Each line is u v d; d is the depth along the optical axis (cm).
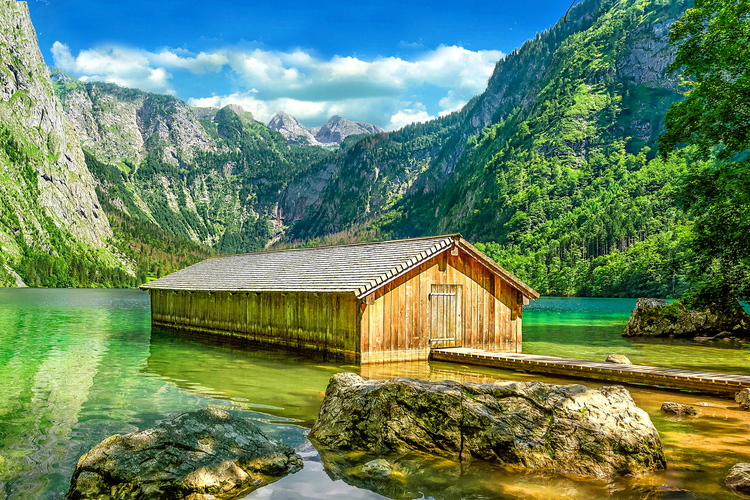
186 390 1291
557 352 2162
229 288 2442
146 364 1734
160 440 691
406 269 1839
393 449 809
